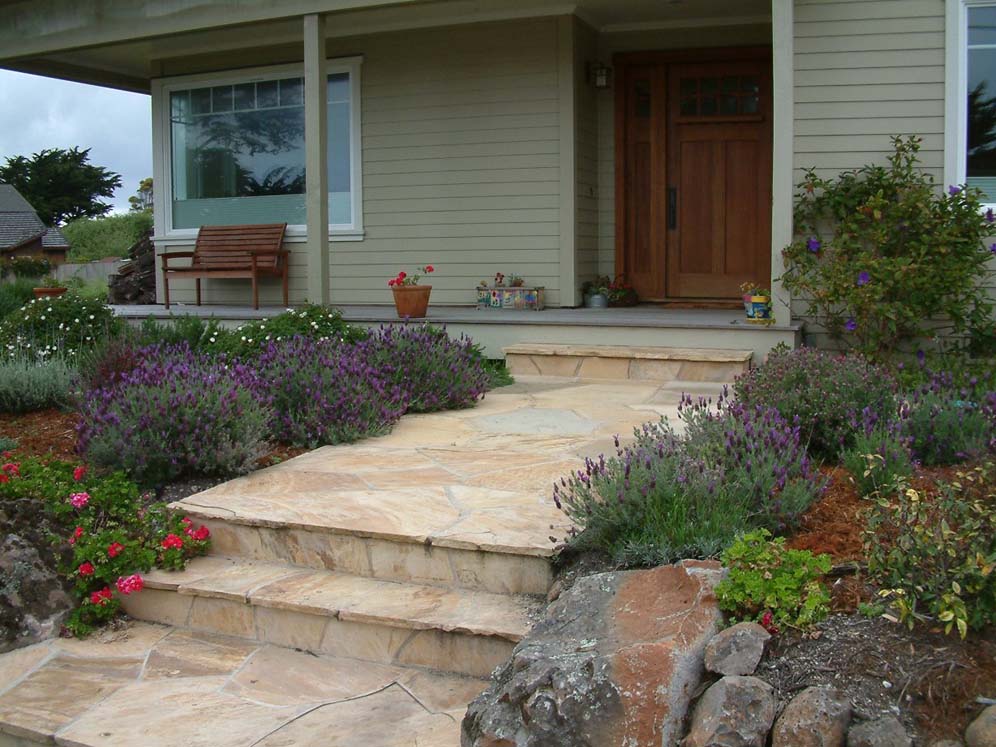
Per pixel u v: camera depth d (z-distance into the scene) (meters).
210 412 5.01
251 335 7.66
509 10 9.62
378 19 10.02
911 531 3.04
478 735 2.76
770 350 7.55
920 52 7.71
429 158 10.34
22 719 3.34
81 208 55.28
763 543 3.25
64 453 5.56
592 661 2.78
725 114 9.93
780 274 7.85
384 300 10.72
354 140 10.66
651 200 10.23
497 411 6.56
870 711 2.56
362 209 10.71
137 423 4.93
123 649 3.87
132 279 13.19
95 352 7.01
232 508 4.39
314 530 4.12
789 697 2.67
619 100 10.17
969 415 4.68
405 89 10.38
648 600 3.12
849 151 7.89
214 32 10.65
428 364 6.72
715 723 2.59
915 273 7.28
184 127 11.73
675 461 3.81
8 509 4.30
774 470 3.80
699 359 7.60
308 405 5.75
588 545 3.70
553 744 2.65
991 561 2.77
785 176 7.79
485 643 3.48
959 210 7.38
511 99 9.91
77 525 4.34
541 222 9.92
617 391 7.27
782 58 7.73
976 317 7.46
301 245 11.09
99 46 9.87
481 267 10.23
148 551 4.18
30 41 10.10
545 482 4.71
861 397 4.91
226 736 3.19
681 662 2.77
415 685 3.47
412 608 3.69
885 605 2.95
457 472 4.94
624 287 10.21
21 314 8.19
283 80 11.08
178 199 11.85
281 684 3.53
